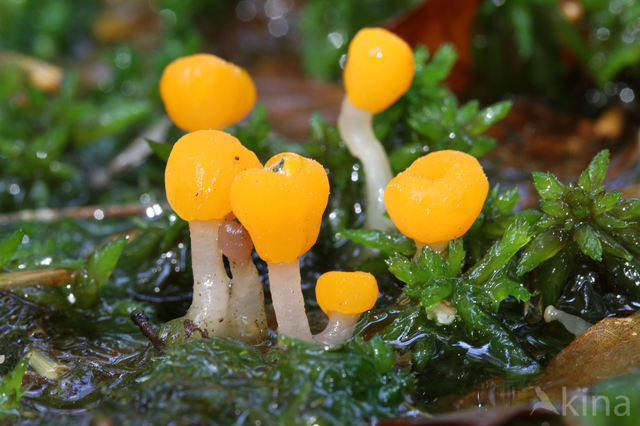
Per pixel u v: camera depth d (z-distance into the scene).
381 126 0.12
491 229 0.11
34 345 0.11
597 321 0.10
